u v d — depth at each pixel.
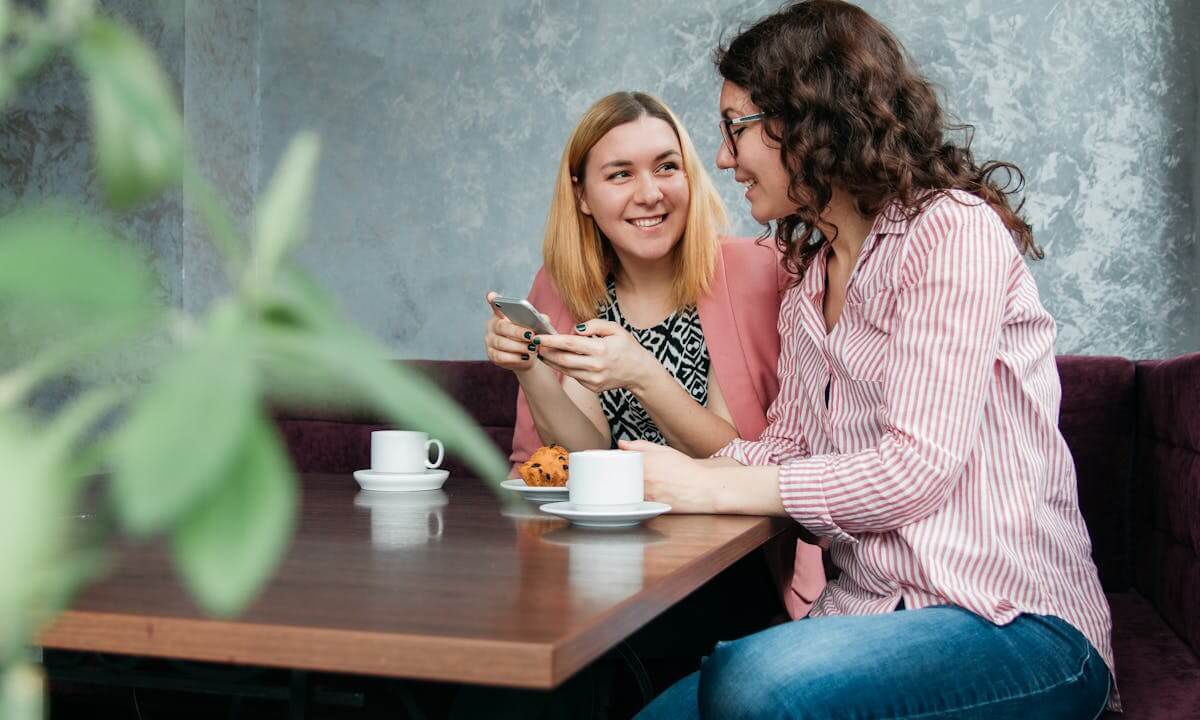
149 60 0.19
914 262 1.41
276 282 0.18
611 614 0.83
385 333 3.25
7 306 0.16
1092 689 1.28
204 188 0.18
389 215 3.25
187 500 0.13
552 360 1.82
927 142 1.51
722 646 1.23
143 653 0.80
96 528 0.21
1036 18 2.69
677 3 2.98
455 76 3.19
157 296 0.16
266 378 0.16
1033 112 2.70
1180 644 1.74
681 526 1.36
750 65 1.57
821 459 1.43
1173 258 2.62
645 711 1.35
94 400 0.16
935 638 1.22
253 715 1.66
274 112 3.39
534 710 1.57
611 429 2.14
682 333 2.11
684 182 2.03
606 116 2.03
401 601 0.87
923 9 2.77
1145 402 2.06
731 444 1.76
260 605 0.85
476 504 1.64
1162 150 2.62
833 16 1.52
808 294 1.62
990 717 1.19
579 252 2.15
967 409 1.33
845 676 1.15
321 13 3.32
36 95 3.31
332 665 0.76
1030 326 1.43
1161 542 1.92
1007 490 1.36
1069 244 2.69
